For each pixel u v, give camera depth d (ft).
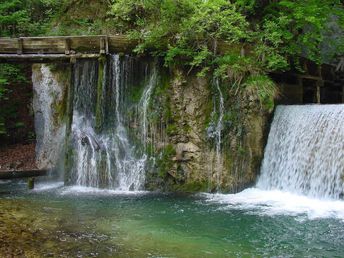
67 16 66.64
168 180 49.60
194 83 49.37
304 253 28.43
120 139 52.16
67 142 53.31
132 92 52.80
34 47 51.55
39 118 64.59
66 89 59.67
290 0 55.47
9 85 76.33
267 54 50.06
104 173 51.55
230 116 47.78
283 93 52.19
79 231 32.65
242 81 48.14
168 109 50.42
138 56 51.49
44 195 45.70
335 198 40.45
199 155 48.65
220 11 51.37
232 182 47.06
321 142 42.37
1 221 34.19
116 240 30.83
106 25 62.54
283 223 34.73
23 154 69.21
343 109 41.27
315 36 55.26
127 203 42.24
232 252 28.68
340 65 66.39
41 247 28.89
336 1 58.49
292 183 44.65
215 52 49.03
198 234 32.35
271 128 48.24
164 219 36.32
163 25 50.01
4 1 76.18
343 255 28.07
